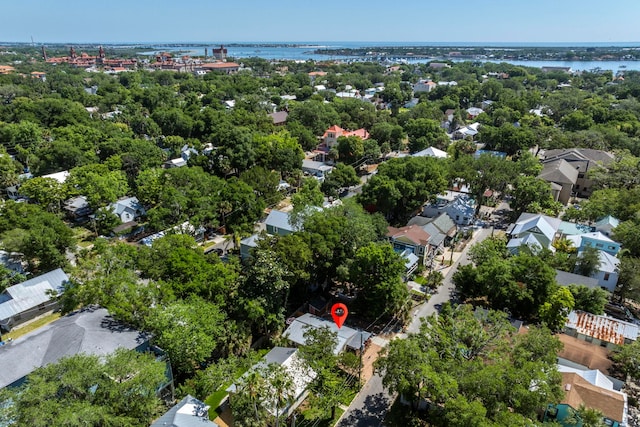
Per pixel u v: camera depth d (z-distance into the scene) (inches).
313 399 1376.7
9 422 968.3
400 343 1309.1
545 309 1702.8
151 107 6077.8
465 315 1508.4
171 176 2851.9
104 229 2667.3
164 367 1254.3
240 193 2650.1
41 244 2065.7
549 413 1320.1
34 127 4065.0
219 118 4891.7
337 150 4136.3
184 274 1686.8
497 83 7519.7
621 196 2716.5
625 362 1487.5
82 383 1075.3
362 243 1988.2
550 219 2588.6
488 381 1146.0
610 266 2076.8
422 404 1407.5
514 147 4279.0
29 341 1403.8
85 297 1630.2
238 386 1327.5
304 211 2252.7
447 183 3070.9
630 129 4662.9
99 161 3619.6
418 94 7677.2
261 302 1635.1
